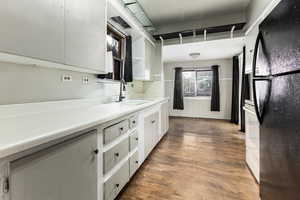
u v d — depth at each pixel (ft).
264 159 4.04
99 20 5.27
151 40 10.87
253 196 4.96
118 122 4.73
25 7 3.04
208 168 6.72
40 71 4.47
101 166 3.92
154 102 8.26
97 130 3.77
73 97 5.67
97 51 5.19
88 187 3.45
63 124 3.02
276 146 3.40
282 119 3.14
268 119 3.78
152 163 7.18
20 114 3.95
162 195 5.03
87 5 4.72
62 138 2.79
